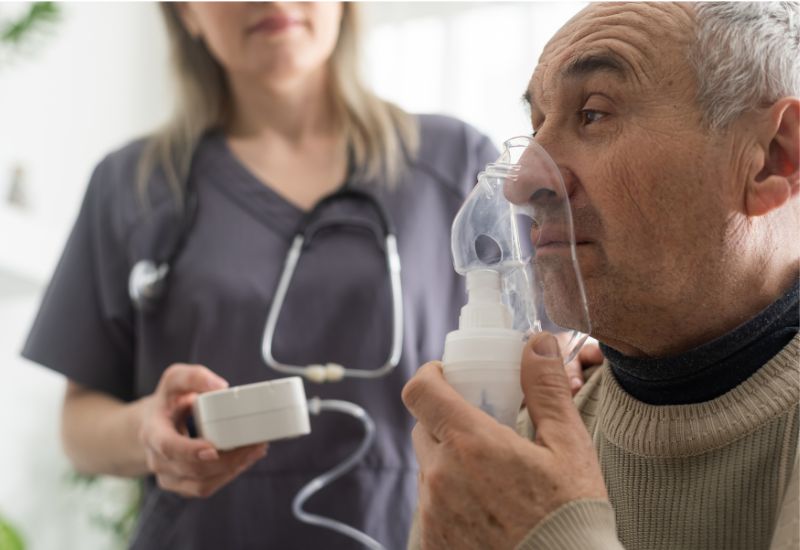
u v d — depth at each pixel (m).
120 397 1.53
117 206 1.50
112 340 1.50
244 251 1.42
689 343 0.77
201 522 1.31
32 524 2.76
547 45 0.80
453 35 2.57
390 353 1.38
